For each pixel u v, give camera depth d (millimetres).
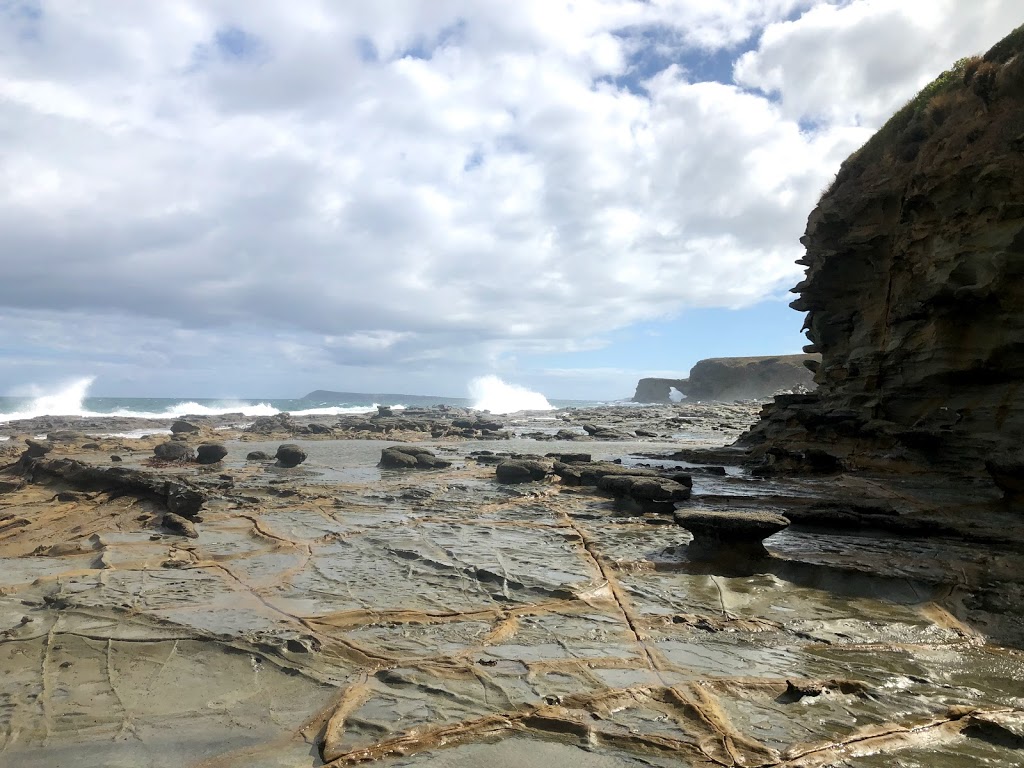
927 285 18656
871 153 24406
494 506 14914
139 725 4887
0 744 4590
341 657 6184
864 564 9180
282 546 10797
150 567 9250
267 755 4512
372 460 27000
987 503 13188
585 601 8023
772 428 27031
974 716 5023
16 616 7031
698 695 5391
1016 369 16562
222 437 39406
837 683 5613
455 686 5543
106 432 44000
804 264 27125
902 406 19906
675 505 14633
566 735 4777
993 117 17938
